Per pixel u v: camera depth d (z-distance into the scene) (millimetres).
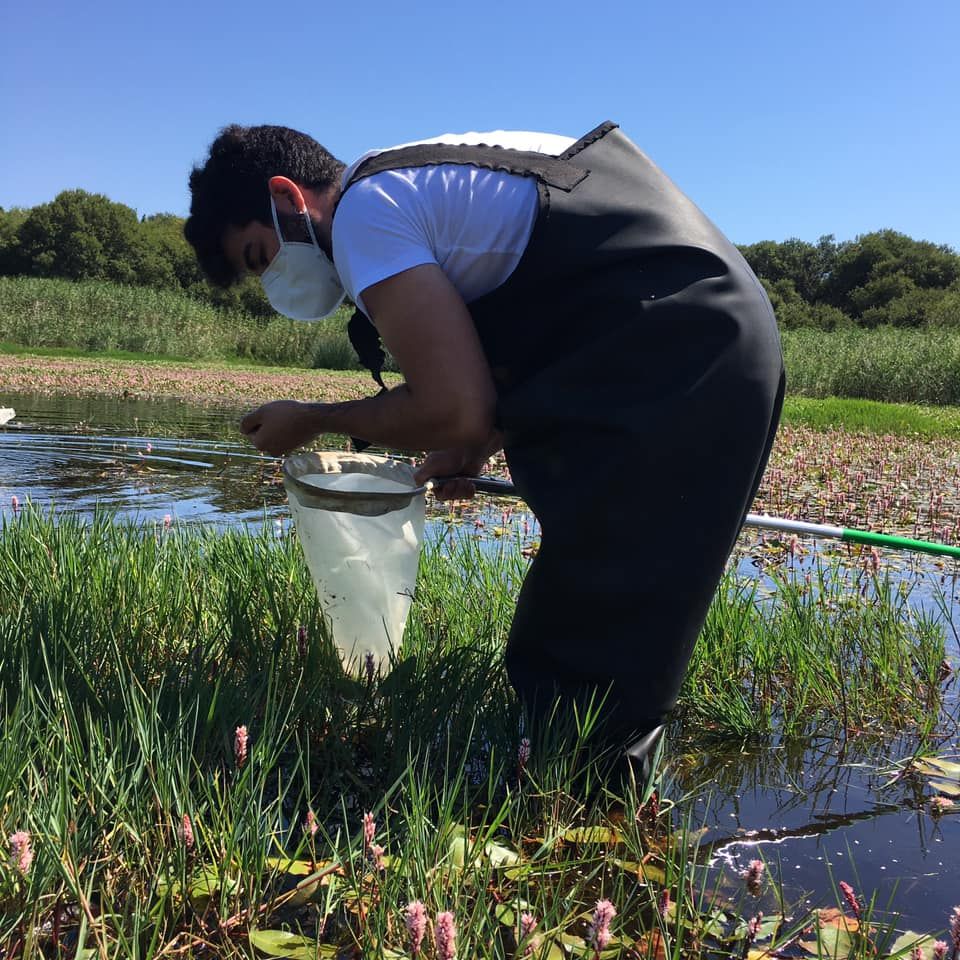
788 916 1722
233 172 2164
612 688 2006
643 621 1955
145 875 1661
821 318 68938
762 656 2930
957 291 66188
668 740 2582
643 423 1877
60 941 1532
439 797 1986
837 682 2855
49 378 17000
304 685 2373
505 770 2176
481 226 1958
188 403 13758
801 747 2559
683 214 2012
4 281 29844
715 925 1663
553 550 1974
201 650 2646
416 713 2289
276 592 3012
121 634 2688
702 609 1979
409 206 1956
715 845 1997
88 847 1663
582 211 1943
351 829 1949
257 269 2301
